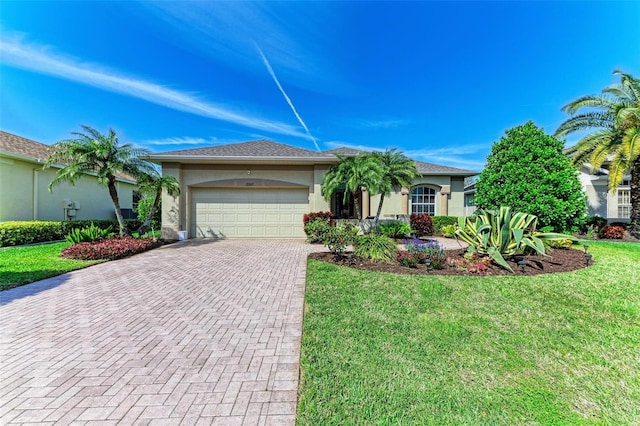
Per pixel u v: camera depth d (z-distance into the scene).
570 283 5.59
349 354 3.20
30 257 8.77
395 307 4.55
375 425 2.20
